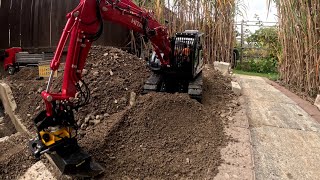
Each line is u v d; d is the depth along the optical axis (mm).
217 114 4797
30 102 5027
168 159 3352
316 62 6387
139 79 5535
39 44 7980
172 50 5129
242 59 12727
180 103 4367
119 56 6297
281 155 3658
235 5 9352
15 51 6895
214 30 9398
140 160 3299
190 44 5117
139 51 10125
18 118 4801
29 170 3244
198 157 3439
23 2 7469
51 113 2930
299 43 6938
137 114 4105
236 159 3457
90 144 3512
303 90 7105
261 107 5617
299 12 6672
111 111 4469
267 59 12273
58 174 3100
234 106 5281
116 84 5012
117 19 3621
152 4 9109
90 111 4387
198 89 4980
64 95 2943
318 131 4484
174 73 5145
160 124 3957
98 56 6203
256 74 10820
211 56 9594
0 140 4172
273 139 4121
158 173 3129
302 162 3510
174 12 9344
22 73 6547
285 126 4645
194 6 9305
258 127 4539
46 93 2885
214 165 3293
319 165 3453
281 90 7164
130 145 3578
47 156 3311
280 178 3146
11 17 7238
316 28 6277
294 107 5715
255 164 3398
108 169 3139
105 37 9602
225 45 9461
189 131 3926
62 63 6434
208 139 3830
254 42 12883
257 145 3902
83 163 2982
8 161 3393
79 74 3105
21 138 4137
